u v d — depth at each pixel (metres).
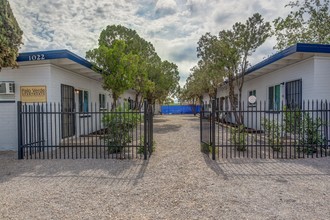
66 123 10.05
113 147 7.13
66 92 9.93
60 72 9.28
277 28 15.67
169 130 14.56
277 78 11.27
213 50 12.46
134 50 13.55
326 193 4.04
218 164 6.09
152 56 17.31
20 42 7.16
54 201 3.79
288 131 7.39
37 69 8.47
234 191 4.19
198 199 3.86
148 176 5.12
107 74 11.05
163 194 4.09
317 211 3.37
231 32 12.27
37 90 8.47
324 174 5.11
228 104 20.14
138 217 3.26
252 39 11.95
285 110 7.45
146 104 6.75
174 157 6.93
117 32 13.20
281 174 5.15
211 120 7.02
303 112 7.22
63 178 4.99
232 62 12.27
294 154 6.98
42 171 5.51
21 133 6.93
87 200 3.83
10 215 3.33
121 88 10.97
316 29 14.62
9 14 6.82
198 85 23.11
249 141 9.56
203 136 8.55
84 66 9.58
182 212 3.41
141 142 7.35
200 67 18.72
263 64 10.63
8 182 4.74
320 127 7.25
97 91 14.05
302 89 9.09
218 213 3.36
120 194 4.09
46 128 7.82
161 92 21.75
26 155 7.16
